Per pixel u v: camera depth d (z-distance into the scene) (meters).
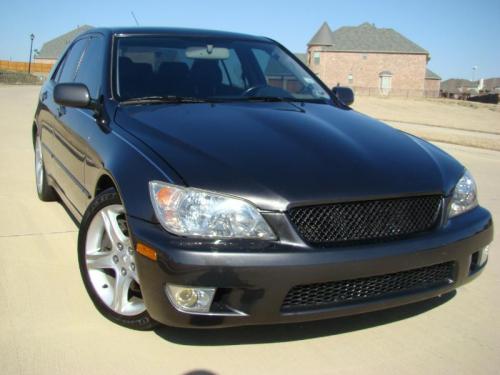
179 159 2.93
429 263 2.97
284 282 2.65
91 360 2.91
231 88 4.18
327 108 4.11
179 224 2.70
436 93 66.56
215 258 2.62
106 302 3.28
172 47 4.35
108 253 3.27
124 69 4.05
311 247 2.71
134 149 3.13
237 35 4.83
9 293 3.65
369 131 3.63
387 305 2.94
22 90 31.38
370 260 2.77
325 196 2.78
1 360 2.89
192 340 3.12
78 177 3.98
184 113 3.56
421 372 2.92
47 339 3.10
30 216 5.32
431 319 3.50
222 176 2.80
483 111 39.16
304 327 3.30
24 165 7.76
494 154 11.58
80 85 3.84
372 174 3.00
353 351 3.08
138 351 3.00
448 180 3.23
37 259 4.25
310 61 67.88
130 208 2.88
